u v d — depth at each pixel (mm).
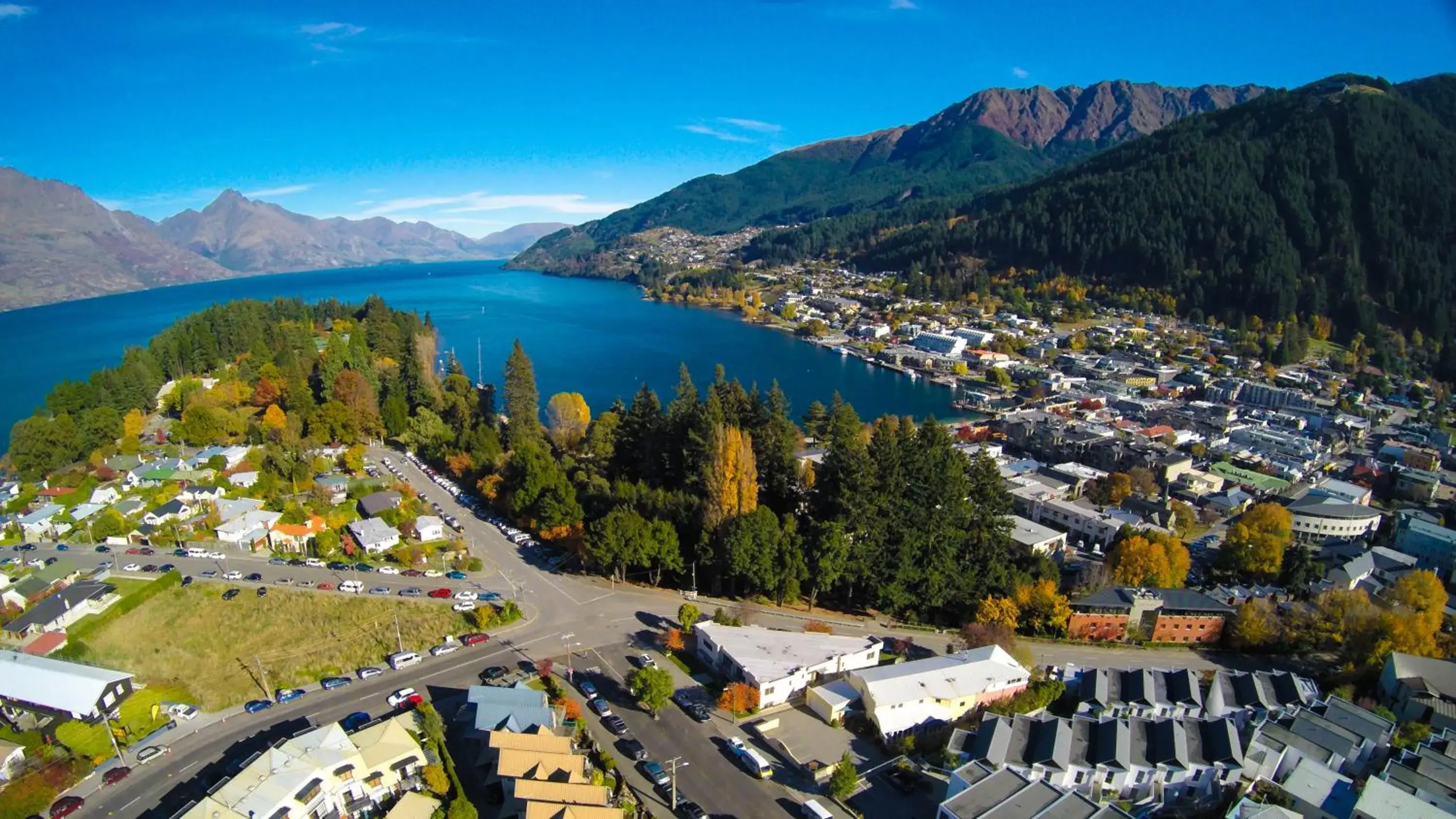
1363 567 123500
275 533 111875
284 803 60531
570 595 101938
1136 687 83000
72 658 83750
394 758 66875
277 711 77312
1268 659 98250
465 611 95250
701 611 98688
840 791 65688
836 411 189000
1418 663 87812
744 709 77500
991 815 60344
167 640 88625
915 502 106375
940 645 96312
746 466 106438
